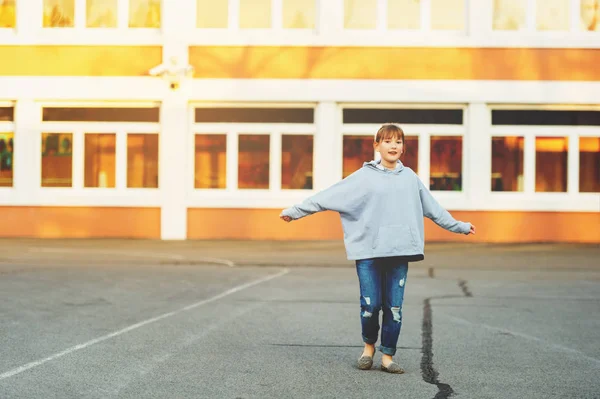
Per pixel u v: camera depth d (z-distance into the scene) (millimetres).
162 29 21031
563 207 21000
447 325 8742
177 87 20922
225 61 20969
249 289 11703
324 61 20906
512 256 17312
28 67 21188
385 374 6289
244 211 21125
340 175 21141
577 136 21125
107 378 5980
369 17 21109
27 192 21281
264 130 21172
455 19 21094
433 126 21078
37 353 6895
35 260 15352
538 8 21078
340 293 11328
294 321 8883
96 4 21266
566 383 6020
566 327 8633
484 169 20984
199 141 21266
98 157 21359
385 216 6332
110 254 16734
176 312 9414
